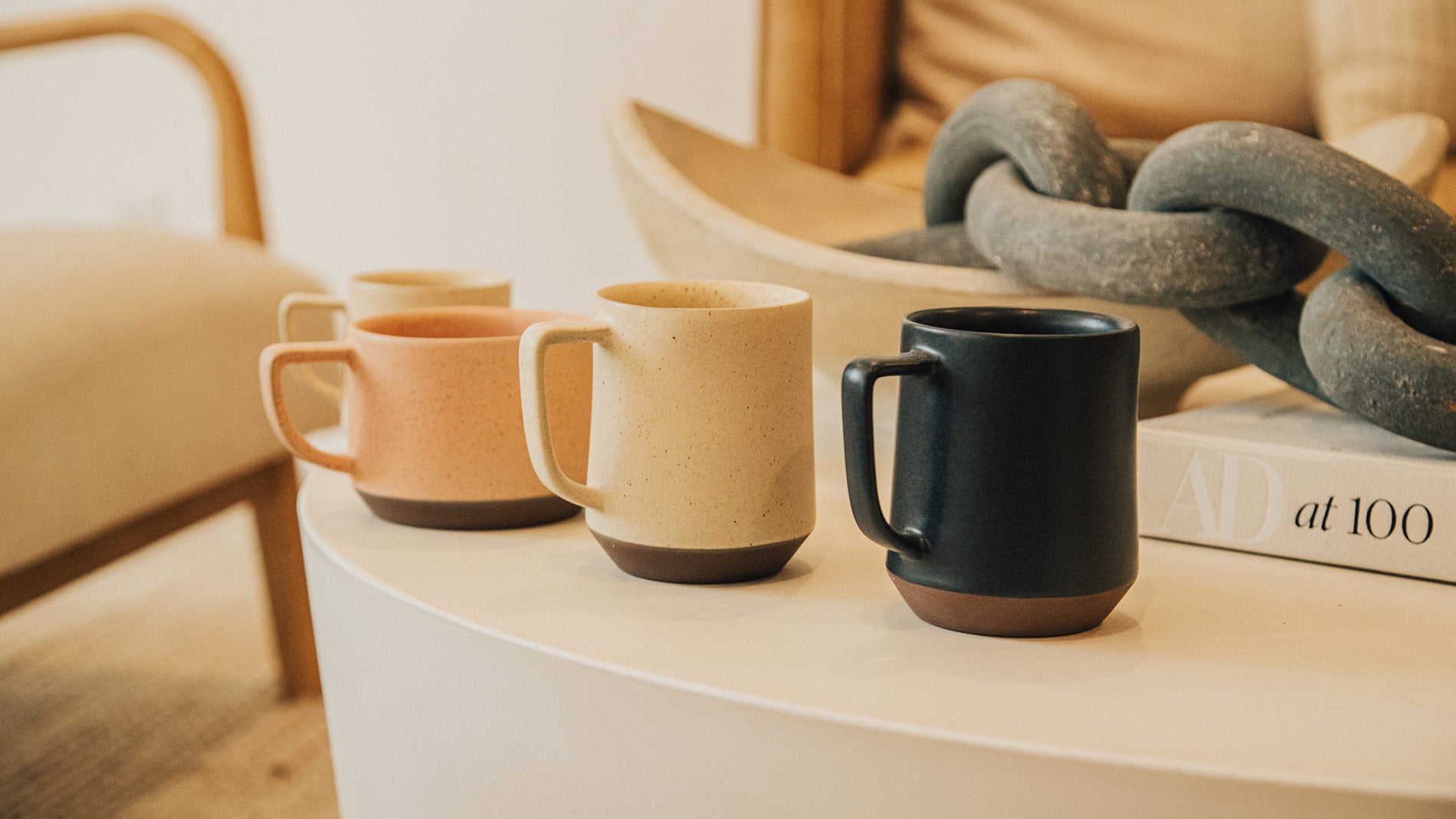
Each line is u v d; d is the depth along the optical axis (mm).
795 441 444
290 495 1172
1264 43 1056
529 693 395
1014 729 334
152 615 1437
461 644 411
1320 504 482
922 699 354
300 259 2057
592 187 1805
